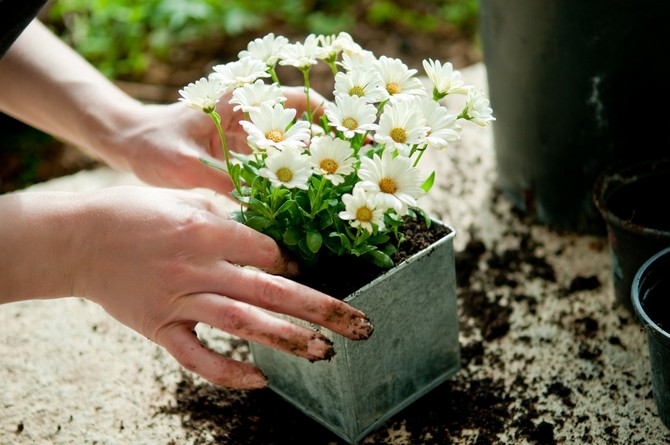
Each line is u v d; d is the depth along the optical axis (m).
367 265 1.00
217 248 0.94
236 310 0.92
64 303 1.21
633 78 1.12
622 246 1.09
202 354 0.93
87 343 1.16
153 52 1.73
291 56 0.99
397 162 0.93
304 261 1.00
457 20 1.75
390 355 1.02
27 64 1.10
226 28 1.73
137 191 0.97
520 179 1.24
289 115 0.94
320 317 0.93
